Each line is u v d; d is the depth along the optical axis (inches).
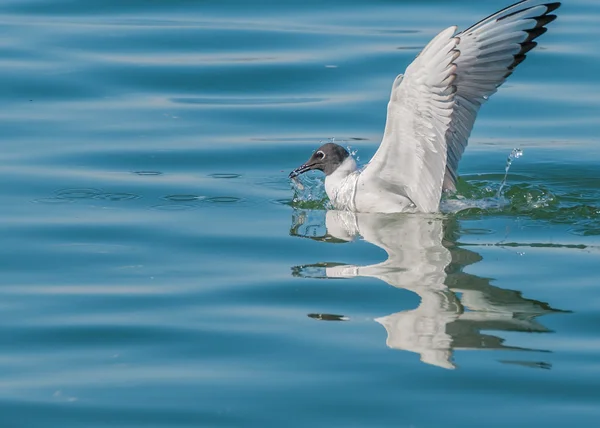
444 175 590.9
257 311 460.4
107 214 595.8
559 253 526.0
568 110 779.4
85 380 400.5
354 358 412.8
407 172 590.2
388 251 535.5
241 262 522.9
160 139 730.8
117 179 658.8
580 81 826.2
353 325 443.2
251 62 856.9
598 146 719.1
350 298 471.8
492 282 487.5
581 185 651.5
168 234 564.1
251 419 369.7
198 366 410.3
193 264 520.4
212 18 956.0
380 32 906.1
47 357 420.5
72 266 517.3
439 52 522.9
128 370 408.2
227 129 752.3
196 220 589.6
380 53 859.4
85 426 367.2
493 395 383.9
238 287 488.4
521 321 444.1
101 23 943.0
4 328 445.7
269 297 476.1
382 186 606.9
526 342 424.5
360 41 888.3
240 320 451.2
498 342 424.8
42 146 710.5
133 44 893.2
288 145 725.3
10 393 390.9
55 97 800.9
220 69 848.9
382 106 786.2
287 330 439.5
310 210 616.1
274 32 913.5
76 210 601.3
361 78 827.4
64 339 436.1
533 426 361.7
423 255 527.2
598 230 567.5
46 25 935.7
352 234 565.9
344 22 936.3
